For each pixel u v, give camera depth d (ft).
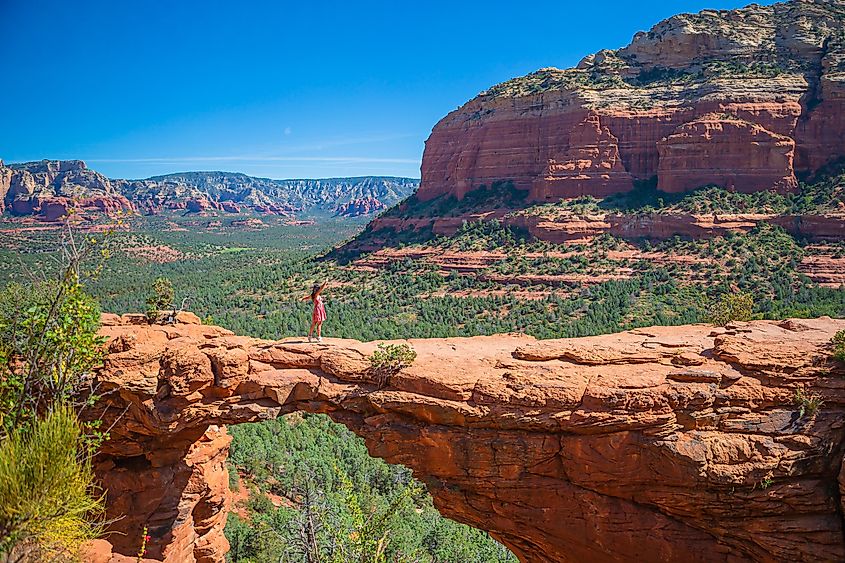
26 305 58.80
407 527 122.52
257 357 78.33
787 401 63.93
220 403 75.31
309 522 76.38
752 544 62.85
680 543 65.10
